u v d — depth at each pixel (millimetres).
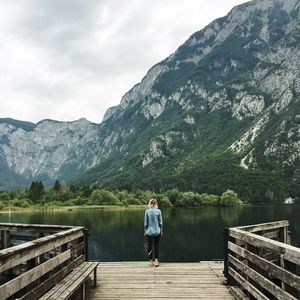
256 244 7930
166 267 12766
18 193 182625
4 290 5234
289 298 6078
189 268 12523
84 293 9047
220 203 173500
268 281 7148
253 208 156375
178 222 90625
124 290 9891
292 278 5961
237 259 9734
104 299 9141
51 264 7418
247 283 8539
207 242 56969
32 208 153000
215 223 87062
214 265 13062
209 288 10039
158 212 13031
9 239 11352
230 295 9398
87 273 8898
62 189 189250
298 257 5770
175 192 173750
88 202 165500
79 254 10461
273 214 117312
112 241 60125
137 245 55875
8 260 5566
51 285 7422
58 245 8086
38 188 180875
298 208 154750
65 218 108688
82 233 10898
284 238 12320
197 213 124688
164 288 10055
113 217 110688
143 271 12117
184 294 9500
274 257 11016
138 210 143500
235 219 98375
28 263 6688
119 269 12484
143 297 9273
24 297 5992
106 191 168125
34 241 6746
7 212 139750
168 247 52781
